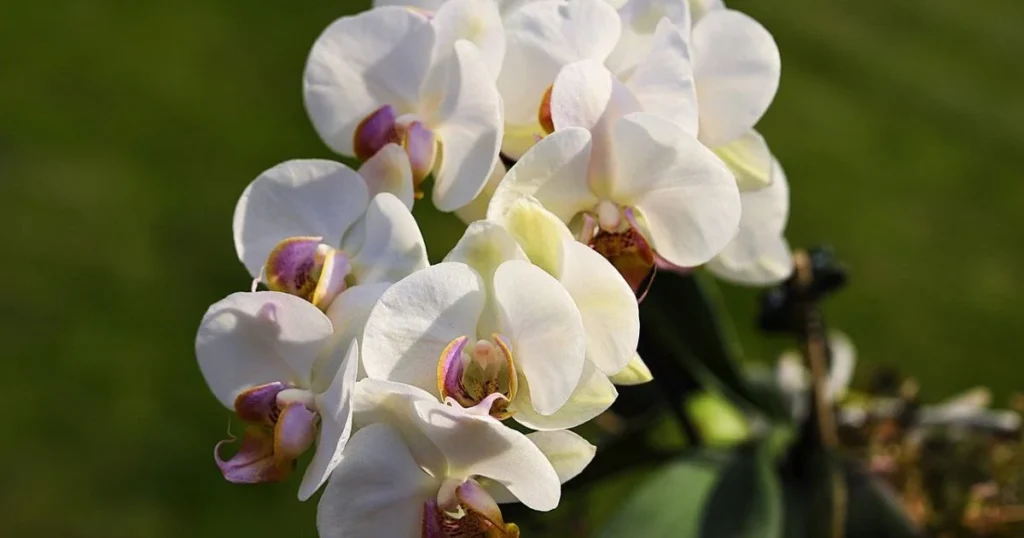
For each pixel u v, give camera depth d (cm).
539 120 118
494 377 115
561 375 114
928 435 140
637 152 117
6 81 310
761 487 129
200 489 228
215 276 267
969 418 140
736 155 122
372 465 114
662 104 117
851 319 266
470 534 115
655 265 119
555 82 116
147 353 250
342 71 121
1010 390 253
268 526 223
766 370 146
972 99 337
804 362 134
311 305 115
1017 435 139
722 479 129
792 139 316
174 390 245
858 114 327
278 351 116
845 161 310
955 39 363
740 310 260
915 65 349
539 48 118
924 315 270
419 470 115
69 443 233
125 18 335
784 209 125
